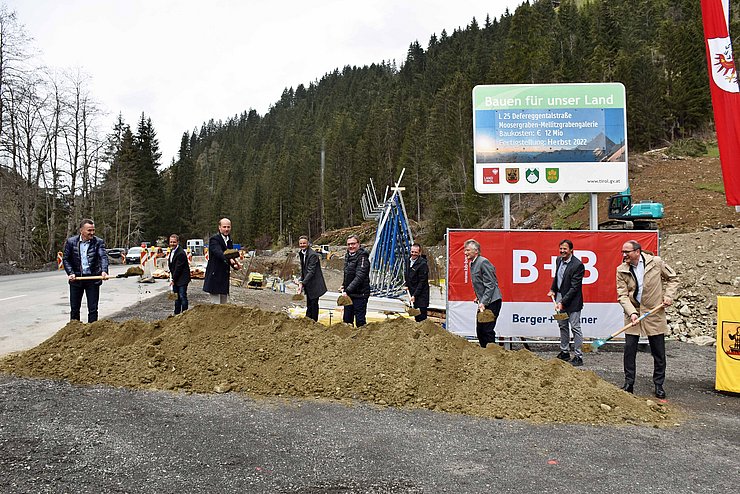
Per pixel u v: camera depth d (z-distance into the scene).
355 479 3.55
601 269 9.64
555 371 5.78
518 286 9.65
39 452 3.84
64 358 6.21
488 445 4.34
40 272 28.33
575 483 3.61
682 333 10.76
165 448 4.02
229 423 4.67
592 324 9.64
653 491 3.52
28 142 32.81
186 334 6.54
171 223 76.31
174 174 87.12
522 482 3.60
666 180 31.00
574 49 62.78
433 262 22.59
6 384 5.56
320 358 6.18
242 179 125.50
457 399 5.45
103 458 3.78
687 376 7.46
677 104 49.03
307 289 8.72
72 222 37.62
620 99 11.22
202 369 6.00
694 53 51.81
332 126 106.12
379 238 20.14
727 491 3.56
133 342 6.54
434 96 80.88
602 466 3.96
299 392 5.66
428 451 4.15
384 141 82.56
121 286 19.53
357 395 5.63
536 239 9.65
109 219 55.28
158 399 5.31
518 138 11.31
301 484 3.45
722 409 5.80
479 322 6.97
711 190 27.56
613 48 61.16
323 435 4.45
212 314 6.91
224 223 8.57
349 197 82.62
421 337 6.25
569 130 11.27
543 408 5.28
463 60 84.12
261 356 6.20
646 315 6.30
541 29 70.69
